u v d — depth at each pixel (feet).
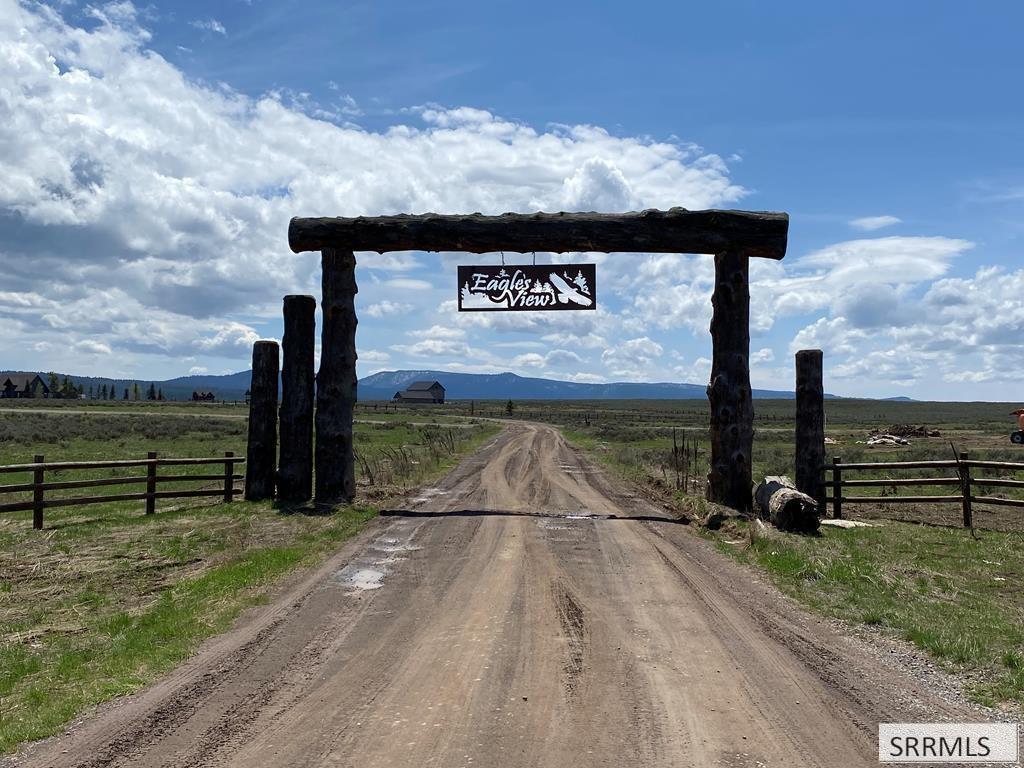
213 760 13.93
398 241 46.70
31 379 431.84
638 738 14.70
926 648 20.54
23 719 16.01
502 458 94.22
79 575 30.76
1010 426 229.45
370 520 42.93
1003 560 33.94
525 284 48.06
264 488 50.21
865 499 46.14
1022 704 16.69
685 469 65.31
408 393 633.61
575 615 23.73
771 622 23.24
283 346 49.03
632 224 45.34
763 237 44.75
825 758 13.94
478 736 14.79
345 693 17.21
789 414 417.28
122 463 44.32
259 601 25.62
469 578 28.91
